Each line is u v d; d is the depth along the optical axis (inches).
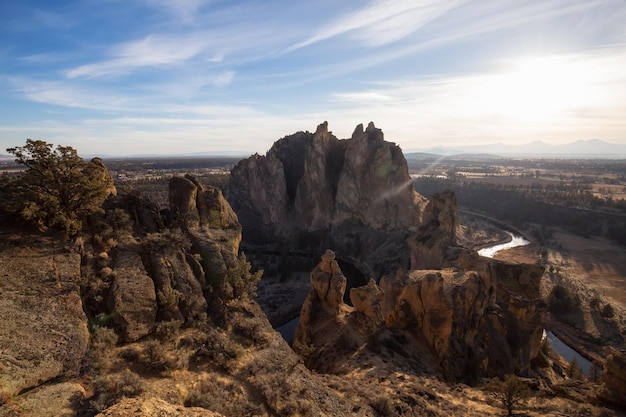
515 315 2009.1
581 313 3518.7
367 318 1760.6
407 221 6151.6
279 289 4483.3
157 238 1015.6
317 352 1673.2
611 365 1088.8
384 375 1296.8
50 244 856.3
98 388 612.1
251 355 863.1
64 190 934.4
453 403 1124.5
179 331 844.0
